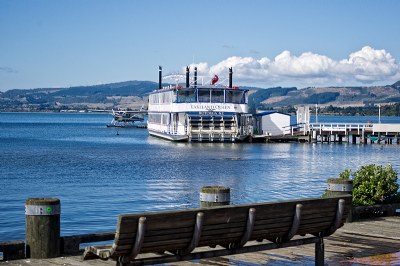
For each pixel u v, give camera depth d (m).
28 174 48.81
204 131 90.12
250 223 10.70
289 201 11.30
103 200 33.88
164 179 45.56
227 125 90.06
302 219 11.58
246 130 92.25
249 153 73.69
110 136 127.56
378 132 93.75
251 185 41.88
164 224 9.60
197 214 9.97
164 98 97.94
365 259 13.20
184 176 47.91
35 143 100.50
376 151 78.50
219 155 70.25
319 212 11.87
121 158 66.44
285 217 11.34
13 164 58.47
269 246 11.45
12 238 23.52
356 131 94.88
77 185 41.44
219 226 10.38
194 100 89.19
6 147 88.56
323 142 96.75
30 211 12.23
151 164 58.62
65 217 27.94
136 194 36.69
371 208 18.38
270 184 42.56
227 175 48.81
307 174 49.84
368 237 15.55
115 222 26.80
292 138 94.12
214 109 89.19
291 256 13.32
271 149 80.56
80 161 62.34
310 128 95.62
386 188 19.39
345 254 13.67
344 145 90.81
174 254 10.36
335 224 12.27
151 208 31.06
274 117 97.19
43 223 12.23
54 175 48.06
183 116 90.69
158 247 9.78
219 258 13.02
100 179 45.31
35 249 12.23
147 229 9.43
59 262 11.96
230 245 10.99
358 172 20.11
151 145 89.31
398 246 14.55
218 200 13.30
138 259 9.88
